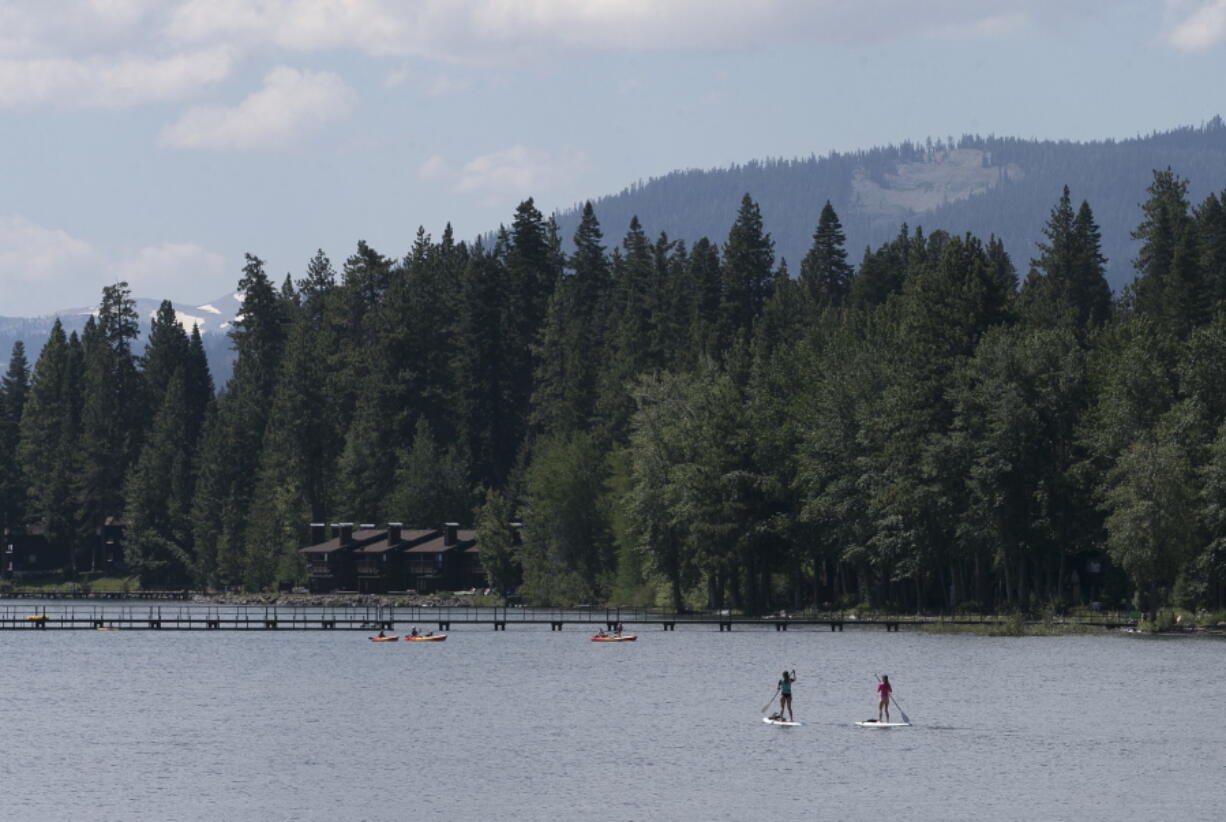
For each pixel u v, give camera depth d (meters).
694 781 197.25
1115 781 194.38
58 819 179.75
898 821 175.38
